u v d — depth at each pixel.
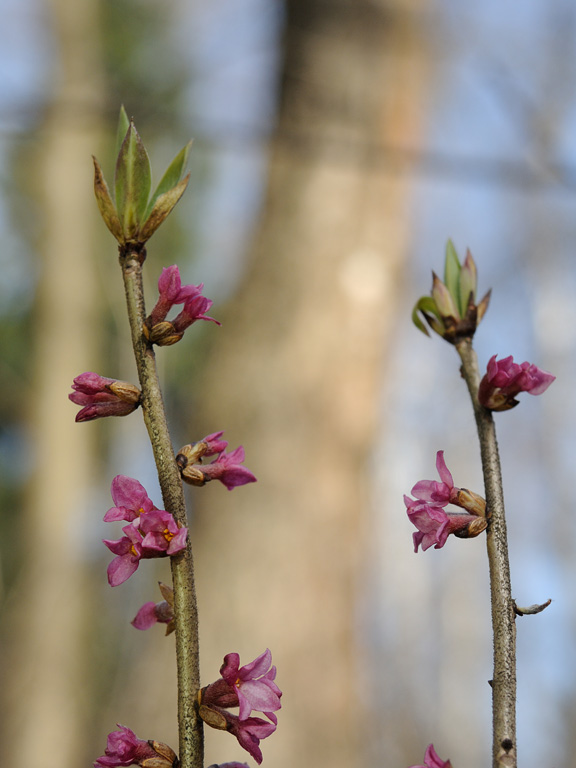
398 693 16.88
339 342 7.39
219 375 7.38
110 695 11.34
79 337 12.56
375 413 7.54
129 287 1.51
